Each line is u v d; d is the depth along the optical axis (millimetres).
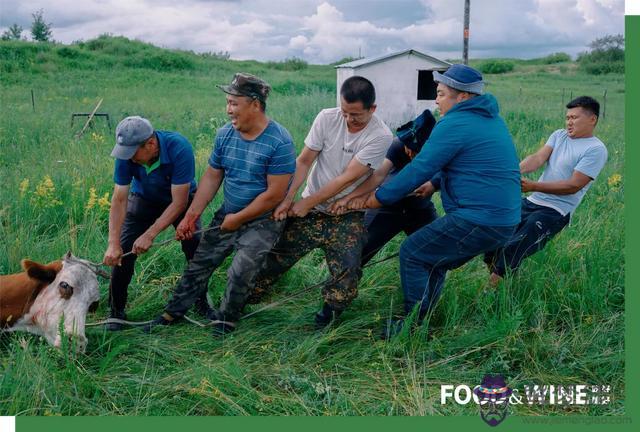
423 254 4598
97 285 4258
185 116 14664
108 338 4504
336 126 4598
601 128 13148
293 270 5645
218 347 4539
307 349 4426
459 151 4383
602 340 4648
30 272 4078
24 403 3668
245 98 4250
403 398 4027
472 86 4402
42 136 10930
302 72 39062
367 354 4434
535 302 4824
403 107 16891
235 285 4582
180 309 4758
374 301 5293
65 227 6105
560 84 34906
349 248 4688
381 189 4523
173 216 4535
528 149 10055
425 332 4566
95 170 7605
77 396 3771
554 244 5719
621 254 5621
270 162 4383
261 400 3906
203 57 41719
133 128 4258
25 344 3994
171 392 3973
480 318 4879
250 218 4496
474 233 4438
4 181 7246
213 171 4648
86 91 22438
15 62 30062
